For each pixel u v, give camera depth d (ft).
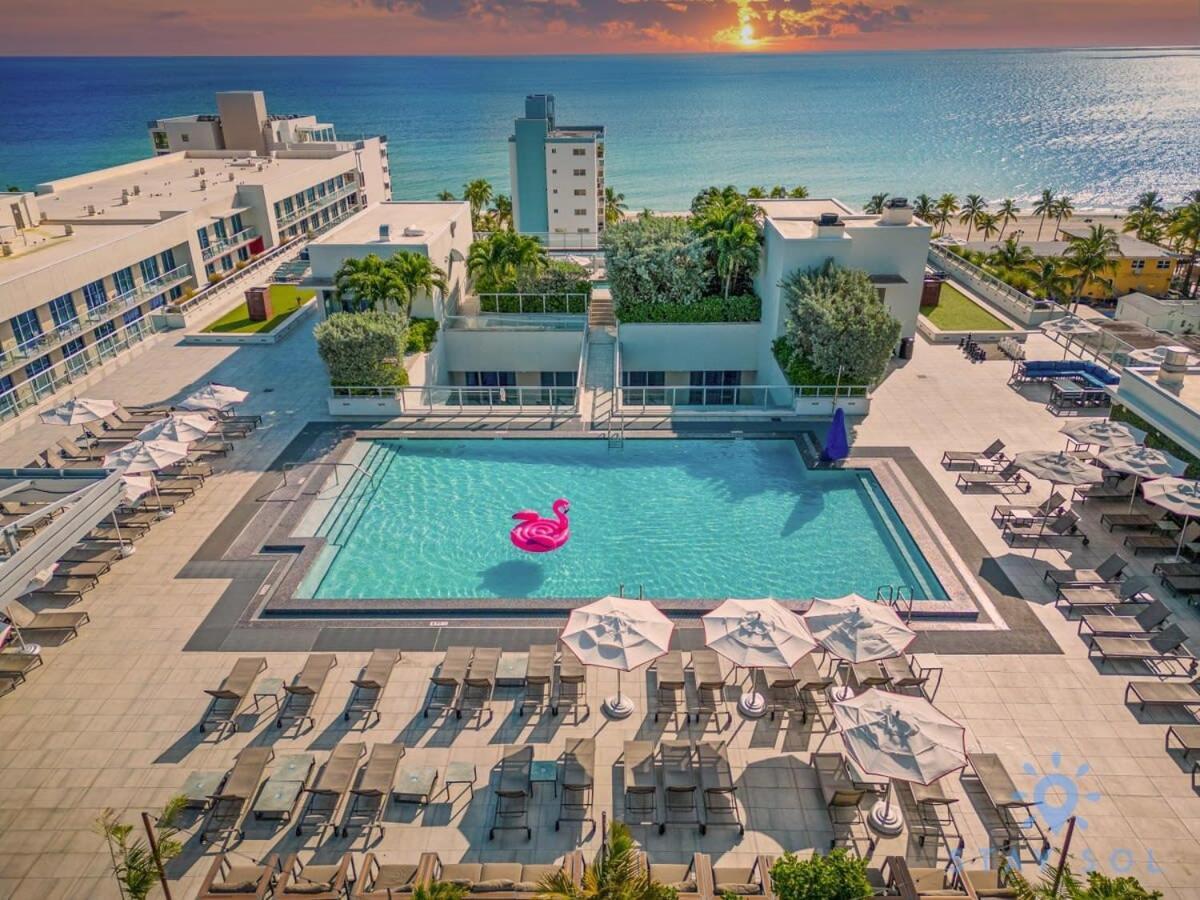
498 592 71.20
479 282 134.21
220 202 179.32
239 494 84.84
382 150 272.51
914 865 45.57
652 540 78.89
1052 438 94.79
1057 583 68.13
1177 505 66.59
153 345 129.70
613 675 59.72
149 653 62.28
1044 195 280.51
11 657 60.49
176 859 45.93
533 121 247.91
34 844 46.88
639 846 46.57
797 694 57.67
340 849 46.39
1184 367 79.46
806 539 78.89
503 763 50.70
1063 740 53.57
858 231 112.98
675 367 125.08
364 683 56.70
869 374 98.37
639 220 130.52
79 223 156.04
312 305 147.33
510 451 96.99
